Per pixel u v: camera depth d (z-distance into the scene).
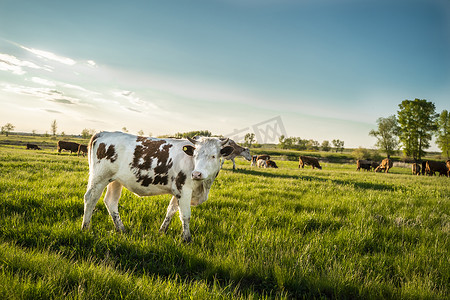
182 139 5.14
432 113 64.69
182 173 4.72
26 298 2.48
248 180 11.65
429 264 3.69
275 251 3.89
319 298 3.13
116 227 4.80
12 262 3.07
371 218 5.69
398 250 4.27
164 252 3.81
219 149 4.76
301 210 6.57
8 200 5.46
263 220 5.35
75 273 2.96
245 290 3.16
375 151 71.62
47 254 3.37
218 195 7.70
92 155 5.02
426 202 8.14
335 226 5.39
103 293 2.72
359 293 3.04
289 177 15.34
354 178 16.33
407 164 53.56
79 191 6.95
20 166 11.75
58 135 162.62
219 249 3.99
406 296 2.98
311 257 3.87
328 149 112.94
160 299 2.62
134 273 3.41
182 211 4.64
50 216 5.09
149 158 4.87
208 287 2.96
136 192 5.12
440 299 2.91
